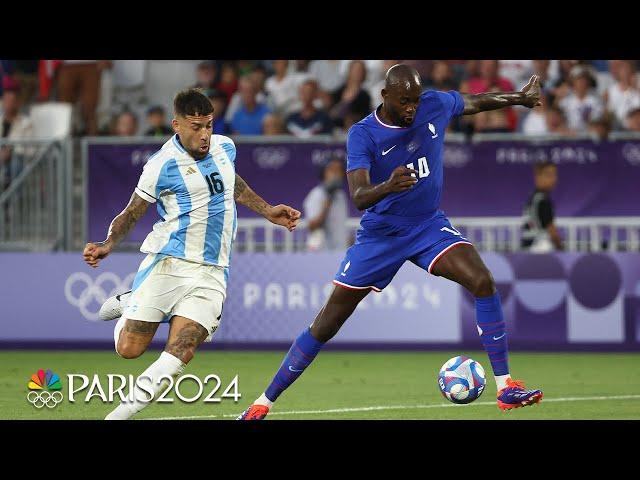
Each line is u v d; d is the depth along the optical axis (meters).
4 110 53.81
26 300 45.75
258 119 52.94
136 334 23.39
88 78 54.94
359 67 52.72
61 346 45.50
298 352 24.86
